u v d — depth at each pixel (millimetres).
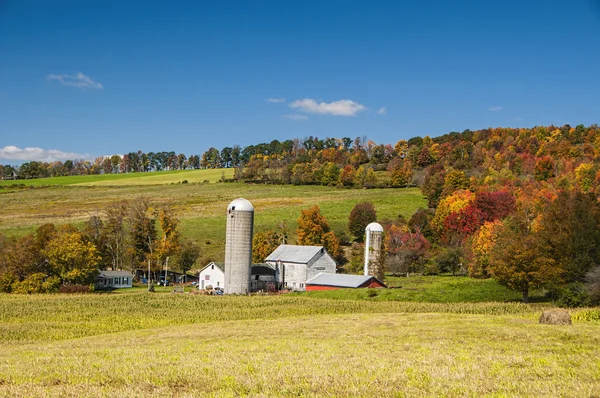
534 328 35906
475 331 35156
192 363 25531
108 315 56750
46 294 81562
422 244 113000
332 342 32688
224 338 36562
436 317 45688
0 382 21938
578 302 57500
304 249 100000
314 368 23625
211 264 94875
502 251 70250
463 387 19953
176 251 111688
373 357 26484
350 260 119500
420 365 24172
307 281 91125
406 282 95000
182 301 70000
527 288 67438
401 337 34094
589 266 63781
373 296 76562
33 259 87625
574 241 64562
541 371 22625
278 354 28141
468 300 71125
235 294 85375
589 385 20016
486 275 94812
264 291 90938
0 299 71875
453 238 116688
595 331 33750
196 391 19797
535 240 66812
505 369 23125
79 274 88562
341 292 81438
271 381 21281
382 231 99938
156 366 24766
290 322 46344
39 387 20562
